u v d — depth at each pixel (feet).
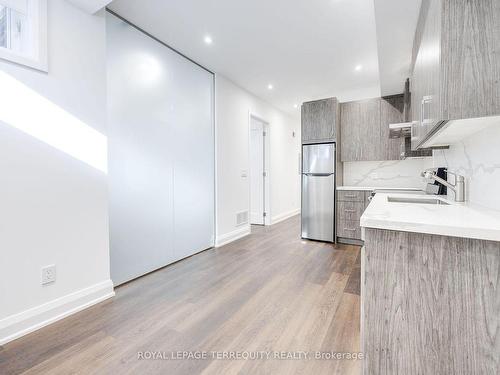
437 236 3.29
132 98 8.25
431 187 8.52
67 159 6.26
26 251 5.56
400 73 10.23
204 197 11.61
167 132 9.60
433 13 4.14
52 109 5.97
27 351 4.99
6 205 5.28
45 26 5.80
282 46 9.66
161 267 9.43
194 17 7.86
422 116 5.74
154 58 9.01
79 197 6.49
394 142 12.48
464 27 3.35
